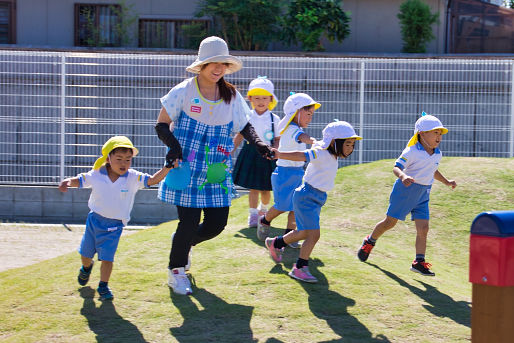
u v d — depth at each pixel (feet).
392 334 13.20
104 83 34.35
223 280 16.26
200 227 15.80
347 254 19.31
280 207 19.19
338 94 34.50
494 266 9.53
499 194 27.32
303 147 19.06
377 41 54.34
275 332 13.17
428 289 16.48
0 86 34.99
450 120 34.50
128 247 19.63
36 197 34.76
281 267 17.29
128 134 34.40
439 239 23.77
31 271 18.07
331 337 12.98
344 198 27.71
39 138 34.99
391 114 34.60
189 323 13.64
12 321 13.89
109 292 15.12
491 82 34.06
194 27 50.75
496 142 34.55
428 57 46.03
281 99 34.53
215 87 15.44
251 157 21.40
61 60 34.14
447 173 29.89
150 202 34.60
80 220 34.76
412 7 51.13
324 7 49.70
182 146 15.11
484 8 51.85
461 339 13.07
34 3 55.01
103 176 15.15
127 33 53.67
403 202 17.93
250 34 50.78
